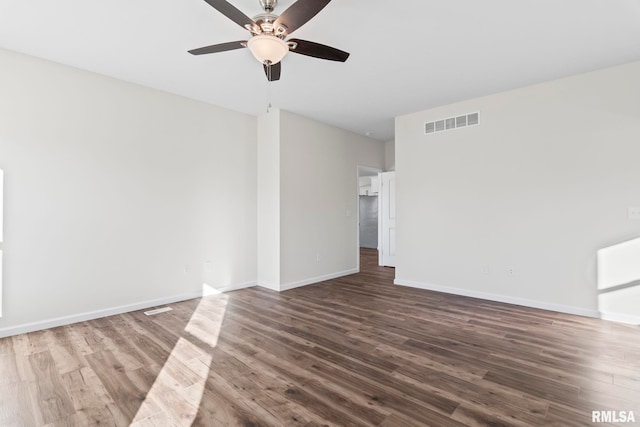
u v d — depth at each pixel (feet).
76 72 10.64
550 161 11.84
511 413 5.90
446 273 14.57
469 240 13.85
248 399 6.40
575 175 11.35
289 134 15.48
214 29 8.36
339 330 10.06
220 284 14.65
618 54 9.76
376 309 12.15
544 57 9.92
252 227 15.97
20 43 9.07
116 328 10.19
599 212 10.93
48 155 10.12
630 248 10.39
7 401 6.34
